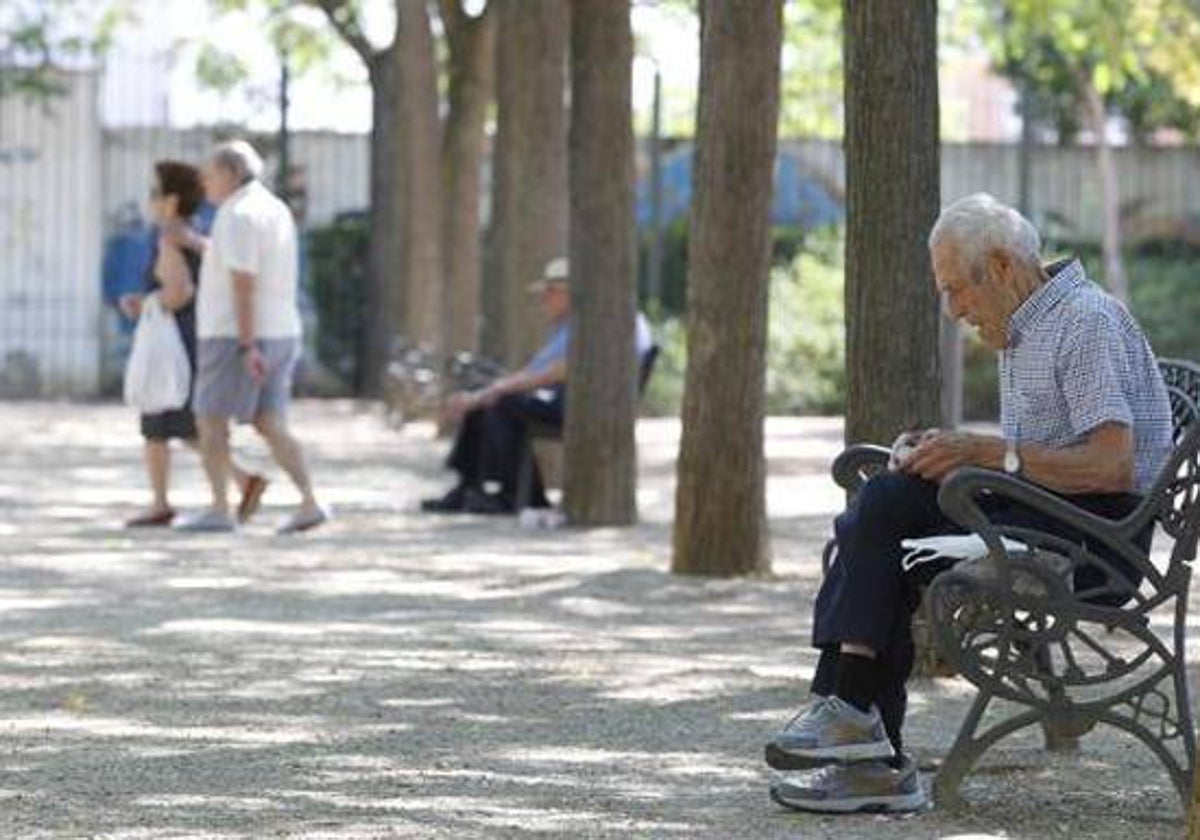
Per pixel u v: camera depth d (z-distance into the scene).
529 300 31.84
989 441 11.58
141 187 56.25
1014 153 56.94
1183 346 54.88
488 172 54.66
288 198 55.91
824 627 11.66
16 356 56.25
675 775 12.94
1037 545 11.36
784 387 50.00
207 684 16.08
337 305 56.25
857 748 11.73
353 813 11.88
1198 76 48.81
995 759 13.10
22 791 12.45
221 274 25.39
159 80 56.19
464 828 11.50
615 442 26.80
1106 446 11.56
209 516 26.25
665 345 51.12
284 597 20.73
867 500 11.62
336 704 15.32
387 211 53.78
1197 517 11.45
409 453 38.62
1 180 56.00
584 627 18.97
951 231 11.85
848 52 15.58
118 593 20.97
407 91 45.19
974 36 56.00
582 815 11.84
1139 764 13.17
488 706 15.26
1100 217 57.00
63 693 15.66
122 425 46.31
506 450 28.03
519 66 31.97
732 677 16.42
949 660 11.62
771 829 11.48
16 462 36.72
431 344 44.91
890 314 15.49
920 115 15.47
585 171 26.34
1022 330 11.81
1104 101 61.06
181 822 11.65
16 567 22.83
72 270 56.19
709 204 21.59
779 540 25.69
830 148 57.62
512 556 23.89
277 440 26.08
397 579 22.03
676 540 22.23
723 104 21.36
